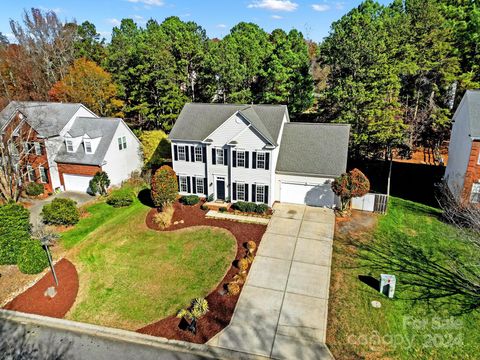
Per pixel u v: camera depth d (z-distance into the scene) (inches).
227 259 856.3
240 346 605.0
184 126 1214.9
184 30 1991.9
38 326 668.7
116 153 1353.3
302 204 1149.1
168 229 1010.1
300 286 754.2
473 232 828.0
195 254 882.8
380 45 1397.6
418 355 576.7
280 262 839.7
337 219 1043.9
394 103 1381.6
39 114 1302.9
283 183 1141.7
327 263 831.7
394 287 701.3
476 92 1075.9
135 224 1043.3
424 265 812.6
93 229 1021.8
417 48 1590.8
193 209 1130.7
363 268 808.3
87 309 709.3
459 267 797.9
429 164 1552.7
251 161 1098.1
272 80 1943.9
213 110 1254.3
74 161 1286.9
